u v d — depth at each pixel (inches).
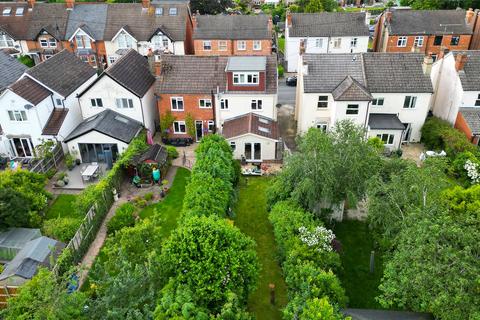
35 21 2714.1
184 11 2669.8
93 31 2652.6
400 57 1840.6
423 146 1871.3
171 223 1408.7
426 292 813.2
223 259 906.7
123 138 1708.9
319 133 1234.6
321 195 1210.6
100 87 1782.7
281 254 1129.4
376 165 1227.2
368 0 4699.8
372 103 1824.6
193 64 1895.9
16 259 1106.1
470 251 815.1
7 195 1242.0
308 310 812.6
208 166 1334.9
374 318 906.7
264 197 1534.2
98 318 859.4
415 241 869.8
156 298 903.7
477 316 751.7
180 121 1914.4
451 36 2578.7
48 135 1729.8
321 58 1841.8
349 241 1318.9
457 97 1806.1
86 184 1621.6
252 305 1090.1
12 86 1651.1
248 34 2632.9
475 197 1138.7
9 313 874.8
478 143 1758.1
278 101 2311.8
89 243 1299.2
